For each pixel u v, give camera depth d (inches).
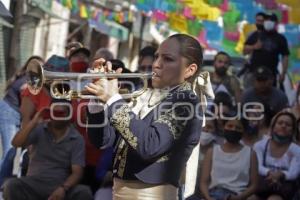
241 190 380.2
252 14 592.1
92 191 371.2
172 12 626.8
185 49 223.8
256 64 565.9
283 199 379.9
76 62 422.3
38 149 361.4
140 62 441.1
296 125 398.0
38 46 831.1
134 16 802.8
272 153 387.9
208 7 600.1
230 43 663.8
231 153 382.6
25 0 720.3
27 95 372.2
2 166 394.6
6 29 757.9
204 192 379.6
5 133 398.6
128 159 220.2
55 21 880.9
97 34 1048.2
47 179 358.9
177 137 215.9
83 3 698.2
